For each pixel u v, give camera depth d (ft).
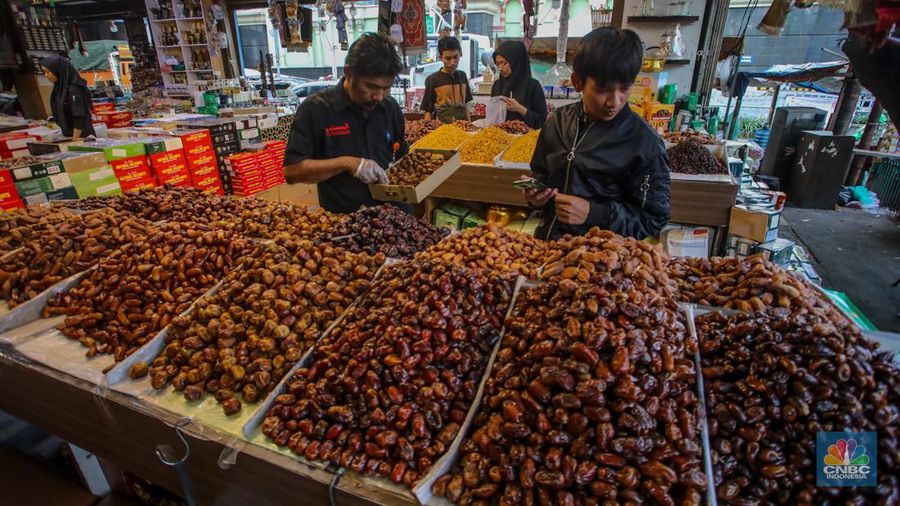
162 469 4.97
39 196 9.65
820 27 29.89
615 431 3.32
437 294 4.63
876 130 24.99
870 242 19.03
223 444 4.27
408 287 4.94
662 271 4.92
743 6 31.17
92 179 10.59
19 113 26.58
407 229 6.95
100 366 5.33
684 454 3.23
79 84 18.19
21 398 5.81
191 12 24.71
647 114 15.42
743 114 38.42
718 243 11.12
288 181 8.16
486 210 13.19
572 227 7.04
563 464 3.28
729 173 11.03
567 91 20.63
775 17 8.55
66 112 17.97
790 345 3.67
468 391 4.16
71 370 5.27
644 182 6.40
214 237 6.40
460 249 6.24
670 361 3.62
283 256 5.74
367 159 8.09
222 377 4.76
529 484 3.32
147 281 6.00
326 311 5.22
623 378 3.42
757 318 4.03
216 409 4.61
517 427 3.51
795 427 3.38
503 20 38.14
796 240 19.29
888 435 3.25
